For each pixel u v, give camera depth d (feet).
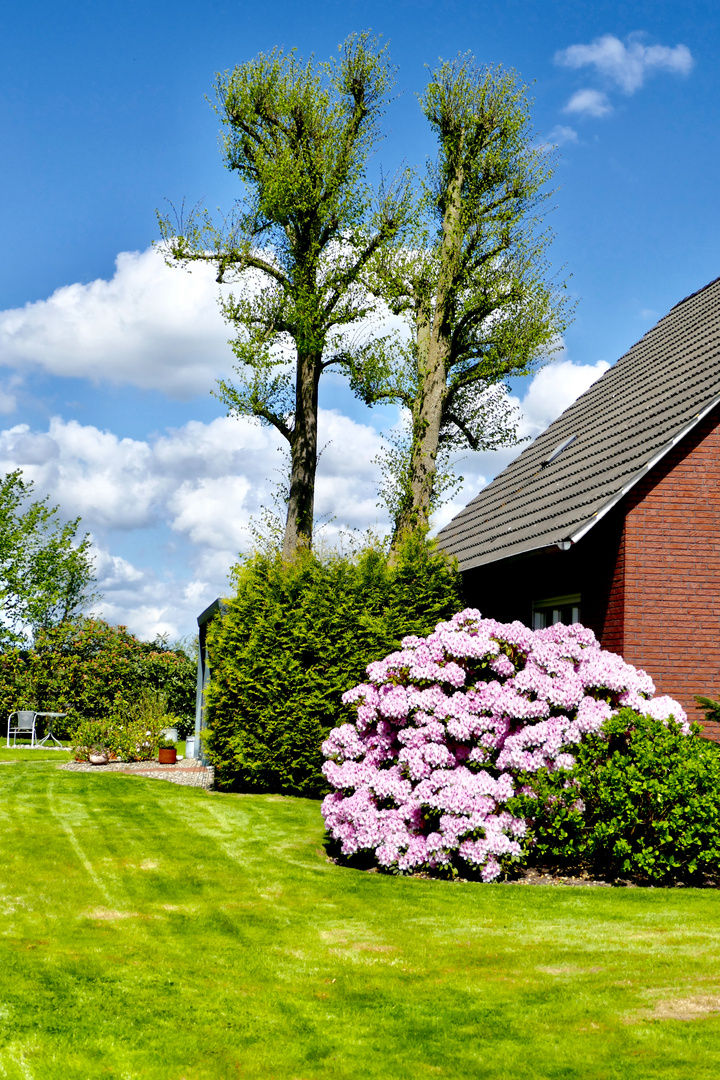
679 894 25.29
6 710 85.81
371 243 56.39
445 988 17.95
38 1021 15.87
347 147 57.21
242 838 33.30
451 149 54.49
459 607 45.73
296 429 60.23
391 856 28.66
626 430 44.45
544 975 18.43
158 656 89.71
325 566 46.50
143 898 25.26
